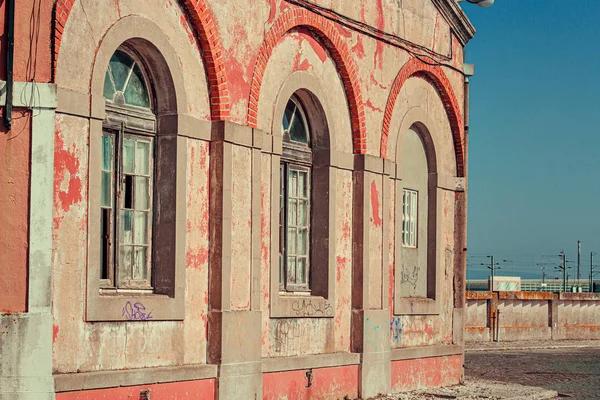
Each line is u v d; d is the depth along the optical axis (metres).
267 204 14.04
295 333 14.68
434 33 19.08
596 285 70.88
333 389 15.39
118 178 11.67
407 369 17.73
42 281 10.16
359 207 16.31
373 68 16.88
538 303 34.22
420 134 19.05
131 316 11.42
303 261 15.48
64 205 10.55
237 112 13.27
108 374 10.91
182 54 12.38
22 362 9.98
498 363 25.34
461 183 20.02
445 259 19.53
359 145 16.36
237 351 13.05
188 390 12.24
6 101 10.01
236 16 13.25
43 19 10.27
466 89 20.48
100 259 11.41
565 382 20.94
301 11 14.75
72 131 10.63
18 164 10.12
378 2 17.02
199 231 12.71
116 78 11.73
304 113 15.54
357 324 16.16
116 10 11.23
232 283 13.08
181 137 12.30
